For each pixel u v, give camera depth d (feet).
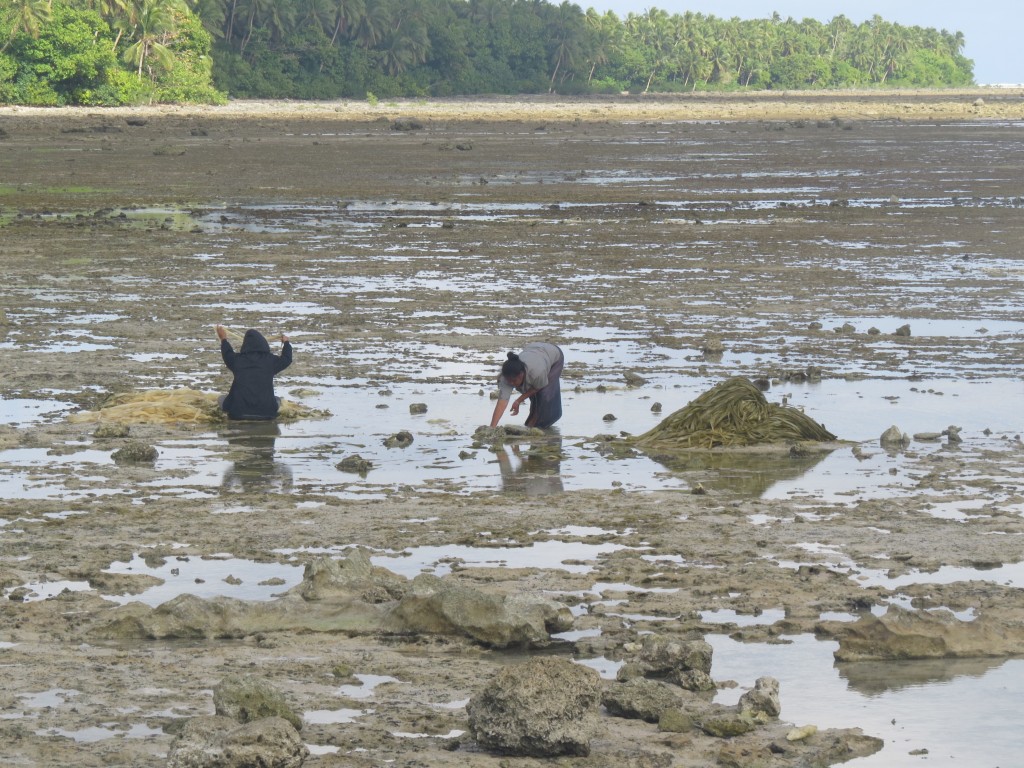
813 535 71.15
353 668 51.57
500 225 250.78
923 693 49.47
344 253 210.18
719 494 80.94
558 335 138.62
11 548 68.59
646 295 166.81
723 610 58.95
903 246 217.56
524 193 320.70
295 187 335.67
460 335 138.51
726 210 279.08
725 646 54.49
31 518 74.74
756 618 57.93
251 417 101.81
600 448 92.68
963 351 130.52
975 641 54.13
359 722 45.88
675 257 204.54
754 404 97.14
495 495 80.64
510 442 95.30
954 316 151.33
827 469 87.51
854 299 163.63
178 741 41.45
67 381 115.65
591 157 463.83
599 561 66.33
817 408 105.50
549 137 604.08
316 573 59.93
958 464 88.07
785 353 129.18
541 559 66.74
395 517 75.05
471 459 90.38
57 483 82.99
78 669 50.98
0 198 301.43
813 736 44.96
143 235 233.14
